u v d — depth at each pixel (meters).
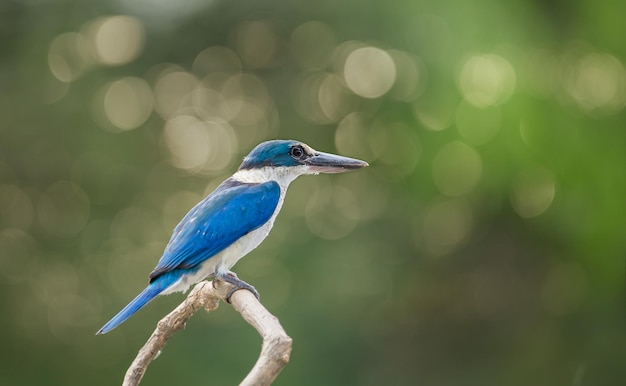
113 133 13.78
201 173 14.27
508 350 14.74
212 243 6.55
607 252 12.86
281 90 14.30
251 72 14.30
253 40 14.05
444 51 12.29
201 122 14.29
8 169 13.73
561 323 14.37
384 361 14.12
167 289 6.32
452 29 12.29
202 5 13.43
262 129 14.30
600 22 12.67
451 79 12.25
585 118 12.65
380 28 12.81
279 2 13.39
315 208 14.17
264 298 13.41
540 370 14.24
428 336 14.97
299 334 13.30
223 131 14.33
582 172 12.59
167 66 13.95
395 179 13.52
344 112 13.93
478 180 12.98
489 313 15.05
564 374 14.01
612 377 13.56
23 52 13.31
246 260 13.65
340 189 14.09
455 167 12.84
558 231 13.38
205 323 13.41
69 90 13.55
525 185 12.98
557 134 12.41
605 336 13.61
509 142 12.30
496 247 14.54
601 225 12.71
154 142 14.03
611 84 12.79
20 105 13.50
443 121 12.49
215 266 6.61
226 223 6.64
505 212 13.77
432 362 14.61
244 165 7.37
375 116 13.46
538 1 12.77
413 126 12.84
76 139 13.59
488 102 12.20
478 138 12.39
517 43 12.24
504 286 14.86
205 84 14.27
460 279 14.66
